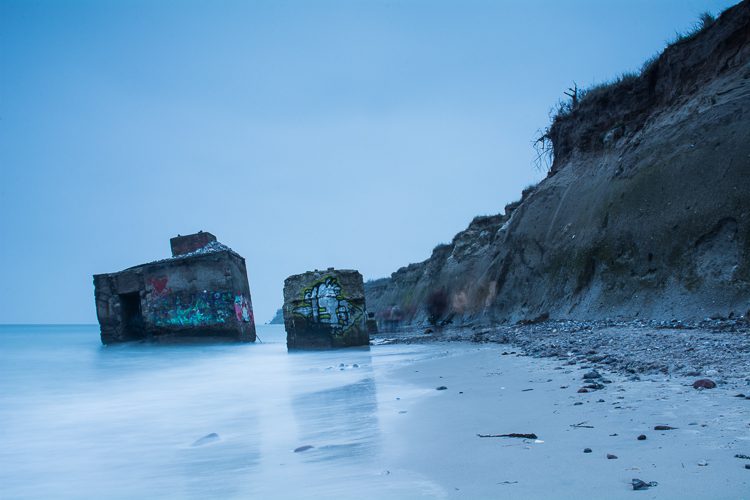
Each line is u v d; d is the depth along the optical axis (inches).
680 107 673.6
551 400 210.7
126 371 475.5
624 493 102.9
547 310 793.6
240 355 619.5
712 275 498.6
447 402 232.8
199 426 227.8
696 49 702.5
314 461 153.8
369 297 2876.5
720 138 558.9
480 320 1040.8
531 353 410.3
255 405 276.1
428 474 129.4
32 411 280.5
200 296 870.4
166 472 154.9
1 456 183.3
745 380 201.8
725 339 315.3
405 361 460.8
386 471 135.7
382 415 218.1
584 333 495.2
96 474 157.9
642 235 618.5
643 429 150.0
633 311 585.0
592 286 698.2
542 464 128.0
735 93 584.4
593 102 924.0
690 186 568.4
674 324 464.8
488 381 287.1
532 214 970.1
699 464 115.3
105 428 231.5
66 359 578.2
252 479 138.7
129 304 917.8
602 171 814.5
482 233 1494.8
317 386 336.5
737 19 651.5
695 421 152.0
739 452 121.0
